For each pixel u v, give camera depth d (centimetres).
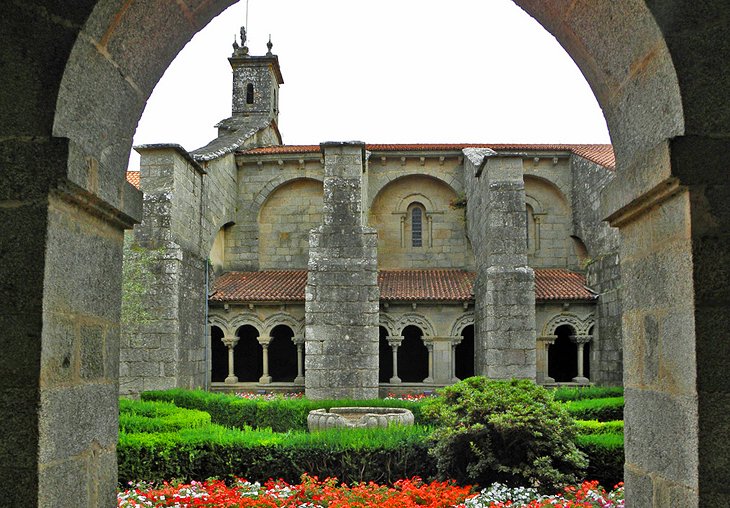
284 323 2730
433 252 3195
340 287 2344
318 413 1528
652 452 446
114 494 481
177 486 965
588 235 2897
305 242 3194
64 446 401
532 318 2255
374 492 949
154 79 521
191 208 2494
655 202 434
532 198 3172
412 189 3234
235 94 3650
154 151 2292
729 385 376
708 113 394
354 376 2297
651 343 450
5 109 392
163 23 478
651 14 400
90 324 445
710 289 382
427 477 1091
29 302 377
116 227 494
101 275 466
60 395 396
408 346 3303
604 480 1055
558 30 542
